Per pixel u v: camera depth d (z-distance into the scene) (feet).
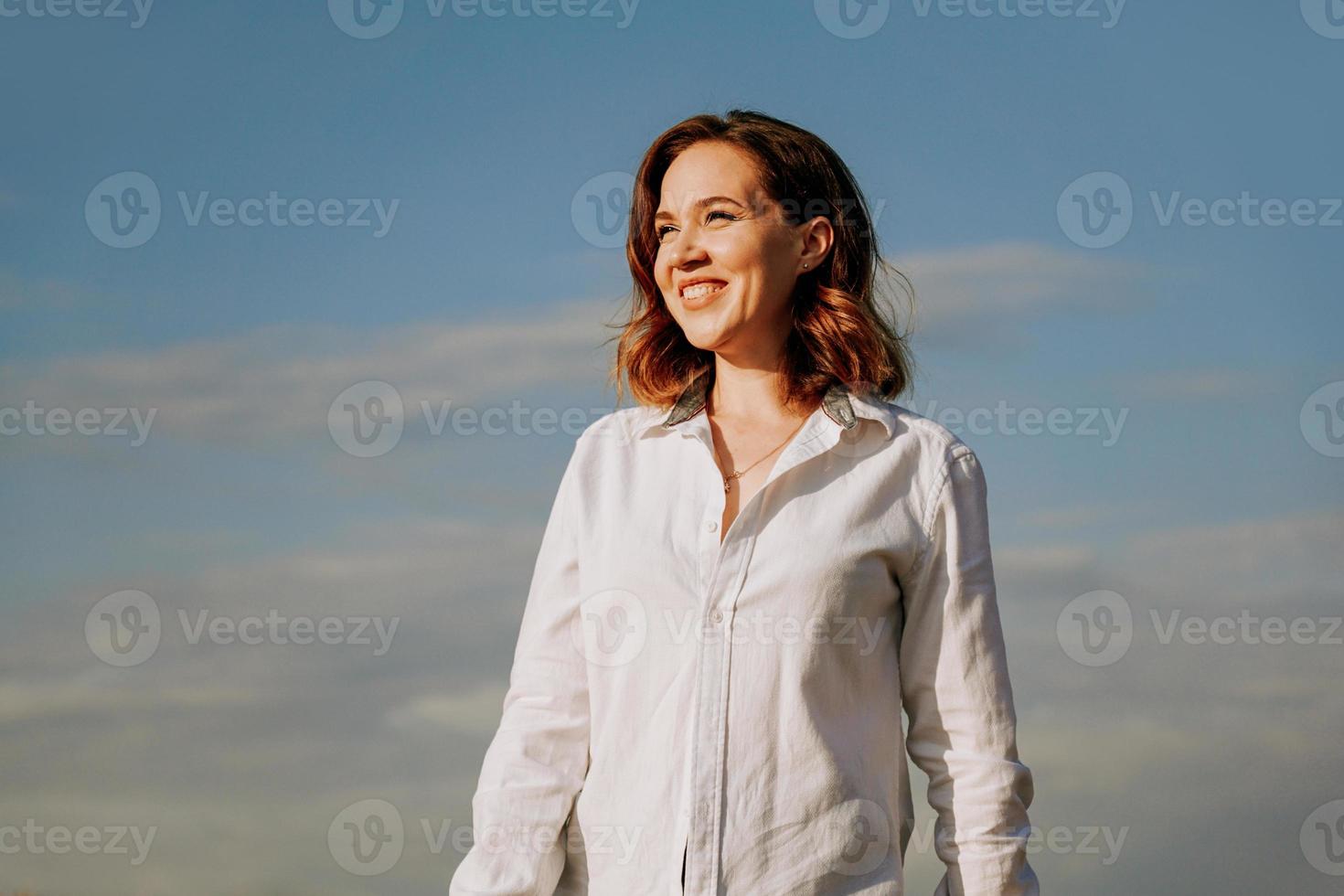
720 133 6.44
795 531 5.93
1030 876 6.05
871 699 5.96
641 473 6.30
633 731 5.90
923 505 6.10
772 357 6.43
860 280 6.64
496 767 6.17
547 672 6.25
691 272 6.30
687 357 6.61
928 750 6.18
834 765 5.74
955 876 6.05
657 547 6.01
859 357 6.35
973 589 6.10
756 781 5.69
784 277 6.32
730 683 5.77
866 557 5.93
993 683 6.09
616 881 5.83
